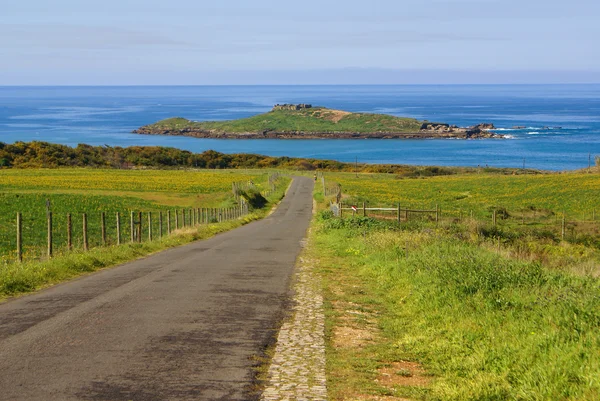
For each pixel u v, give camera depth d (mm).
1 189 62938
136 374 7121
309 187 86625
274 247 23656
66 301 11625
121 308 10945
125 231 33750
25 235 29906
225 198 63500
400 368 7902
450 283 11852
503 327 9164
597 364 6879
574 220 47688
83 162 118250
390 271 14977
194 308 11023
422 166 136000
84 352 7992
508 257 17500
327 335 9359
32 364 7426
